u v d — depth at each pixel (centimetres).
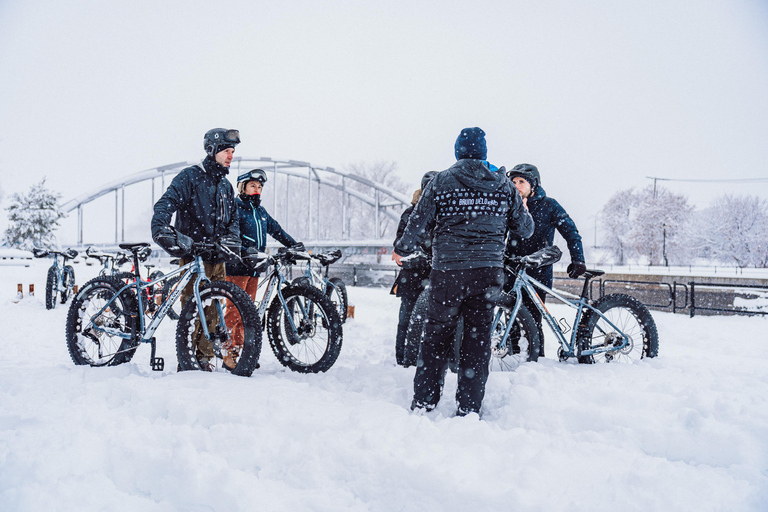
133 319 356
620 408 262
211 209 370
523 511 167
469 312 264
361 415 242
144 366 416
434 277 268
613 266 4850
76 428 228
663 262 4819
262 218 452
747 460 205
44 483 186
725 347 567
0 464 196
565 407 259
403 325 411
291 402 262
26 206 3844
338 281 708
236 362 353
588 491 179
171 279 377
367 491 183
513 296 369
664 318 823
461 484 183
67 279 946
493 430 234
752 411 243
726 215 4756
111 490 187
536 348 371
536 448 214
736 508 170
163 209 337
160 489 190
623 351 381
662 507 170
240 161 4803
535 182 401
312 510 174
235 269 419
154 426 236
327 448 209
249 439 219
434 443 218
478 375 261
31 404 266
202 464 198
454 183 261
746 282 2030
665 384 292
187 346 338
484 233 260
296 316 393
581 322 375
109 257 701
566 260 4541
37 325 698
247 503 174
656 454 221
